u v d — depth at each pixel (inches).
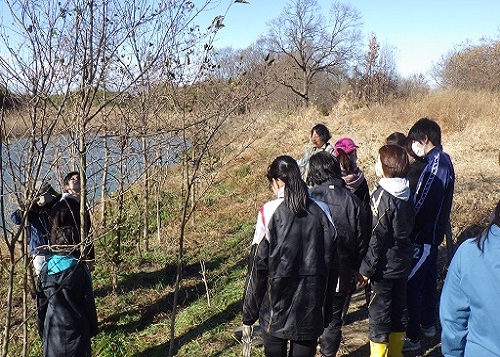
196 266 255.9
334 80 1365.7
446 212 145.7
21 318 195.9
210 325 185.3
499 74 936.3
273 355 112.1
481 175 340.5
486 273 70.0
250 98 197.9
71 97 152.9
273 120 669.3
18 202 133.7
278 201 106.1
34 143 126.2
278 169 106.7
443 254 221.9
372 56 968.3
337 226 124.2
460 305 74.6
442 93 667.4
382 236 125.5
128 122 198.8
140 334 194.1
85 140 170.9
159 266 258.7
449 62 1003.3
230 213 344.8
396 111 648.4
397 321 135.0
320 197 127.1
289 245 103.8
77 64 133.9
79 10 128.8
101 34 137.3
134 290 230.8
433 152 144.2
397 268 128.0
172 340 147.3
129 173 241.8
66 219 157.1
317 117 713.6
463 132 501.0
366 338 161.9
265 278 107.5
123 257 239.0
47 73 123.0
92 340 191.9
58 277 143.6
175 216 332.5
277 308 106.9
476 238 73.7
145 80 167.3
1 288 219.1
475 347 71.7
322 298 108.3
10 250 126.1
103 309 214.2
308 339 107.7
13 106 135.2
